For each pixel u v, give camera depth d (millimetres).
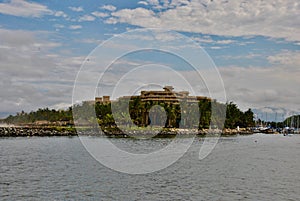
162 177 49625
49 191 41156
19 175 51438
